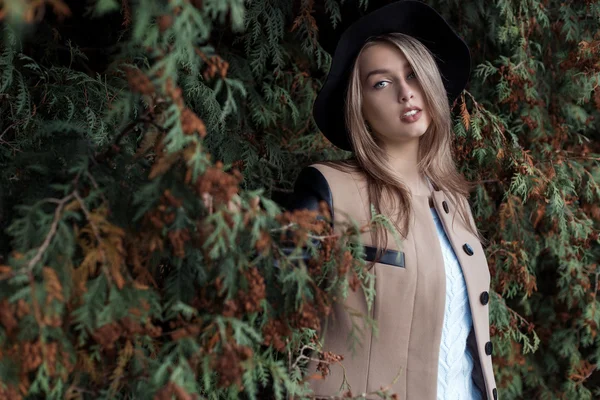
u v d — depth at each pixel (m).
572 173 1.97
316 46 1.79
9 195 0.94
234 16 0.79
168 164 0.78
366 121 1.43
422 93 1.35
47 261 0.78
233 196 0.83
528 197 1.87
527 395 2.15
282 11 1.70
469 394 1.38
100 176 0.86
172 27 0.75
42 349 0.73
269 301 0.96
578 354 2.04
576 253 1.95
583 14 1.94
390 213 1.30
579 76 1.93
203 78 1.58
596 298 2.05
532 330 1.86
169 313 0.90
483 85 1.96
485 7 1.95
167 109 0.82
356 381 1.24
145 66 1.42
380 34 1.40
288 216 0.87
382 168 1.33
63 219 0.82
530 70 1.87
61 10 0.69
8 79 1.24
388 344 1.25
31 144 1.25
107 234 0.81
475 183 1.61
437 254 1.32
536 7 1.86
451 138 1.67
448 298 1.33
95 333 0.77
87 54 1.60
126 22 1.29
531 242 1.96
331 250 0.96
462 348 1.35
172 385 0.76
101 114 1.40
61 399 0.88
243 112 1.72
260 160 1.74
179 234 0.80
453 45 1.48
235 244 0.87
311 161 1.85
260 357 0.93
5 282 0.74
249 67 1.73
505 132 1.92
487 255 1.89
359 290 1.25
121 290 0.80
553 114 2.00
